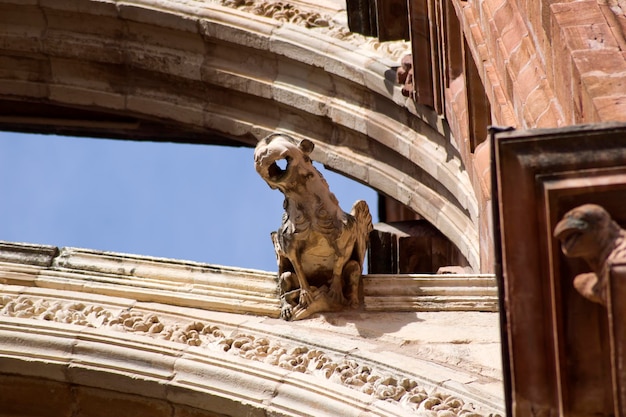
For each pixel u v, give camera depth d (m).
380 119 37.75
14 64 41.88
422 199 37.03
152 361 28.33
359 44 38.62
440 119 35.72
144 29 40.91
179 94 41.09
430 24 34.69
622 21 23.95
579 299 19.50
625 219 19.30
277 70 39.66
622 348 18.70
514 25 27.23
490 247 30.83
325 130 39.22
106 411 28.55
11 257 31.00
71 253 31.17
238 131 40.44
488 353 28.00
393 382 27.12
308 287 29.56
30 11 41.34
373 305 29.64
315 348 28.34
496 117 27.70
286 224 29.41
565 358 19.61
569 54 23.48
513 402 19.91
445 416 26.19
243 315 29.73
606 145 19.45
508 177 19.66
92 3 40.72
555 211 19.45
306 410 26.91
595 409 19.59
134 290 30.25
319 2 40.47
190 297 30.00
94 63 41.50
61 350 28.72
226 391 27.62
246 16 39.84
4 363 28.67
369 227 29.91
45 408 28.75
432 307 29.64
